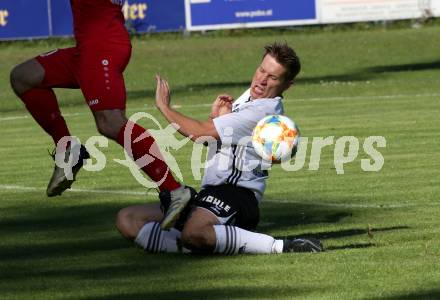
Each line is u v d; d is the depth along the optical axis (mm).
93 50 17016
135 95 50594
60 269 15719
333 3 69875
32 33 70500
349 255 16078
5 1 70000
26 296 14016
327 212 20750
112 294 14008
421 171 25938
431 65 60125
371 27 80750
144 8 71438
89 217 20750
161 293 13953
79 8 17141
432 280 14336
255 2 70125
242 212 16297
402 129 34406
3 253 17141
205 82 55656
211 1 70688
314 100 45406
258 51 68875
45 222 20297
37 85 17672
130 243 17641
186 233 15914
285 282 14406
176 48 71438
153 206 16906
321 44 71688
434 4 70125
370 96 46281
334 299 13438
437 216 19828
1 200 23266
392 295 13578
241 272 15062
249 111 16406
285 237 18156
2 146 33906
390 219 19656
